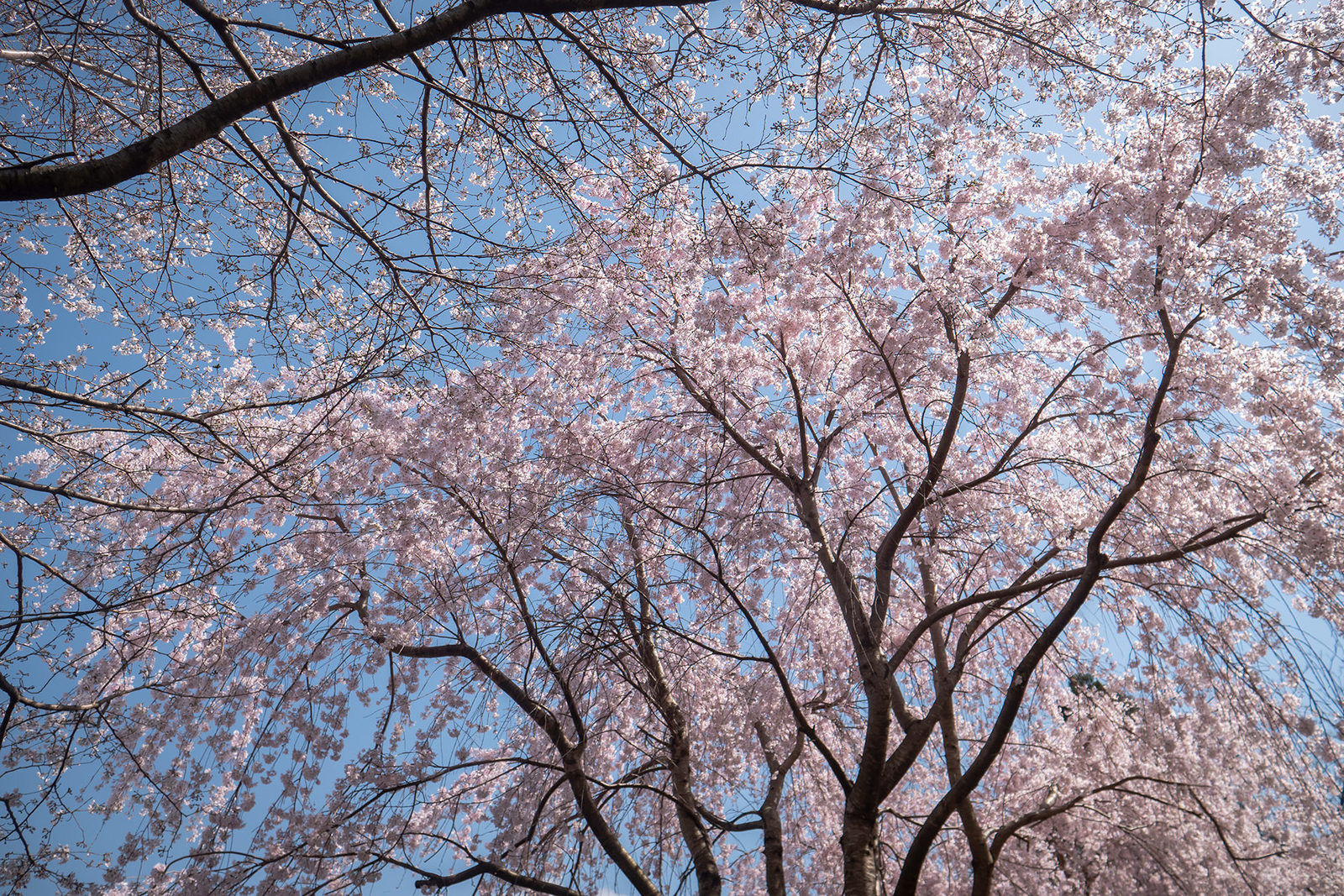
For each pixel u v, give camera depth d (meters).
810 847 10.59
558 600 8.66
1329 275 7.33
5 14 5.34
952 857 10.52
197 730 8.63
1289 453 7.82
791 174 6.75
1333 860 7.82
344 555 9.01
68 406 5.61
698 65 6.00
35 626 5.97
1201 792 9.55
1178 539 8.55
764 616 9.84
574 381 9.43
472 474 8.60
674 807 9.48
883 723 8.09
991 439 10.30
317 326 6.43
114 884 7.52
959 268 8.91
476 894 8.59
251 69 4.74
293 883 7.42
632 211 6.34
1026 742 10.65
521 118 5.63
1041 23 6.39
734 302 9.43
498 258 6.20
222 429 6.52
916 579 10.93
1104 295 8.64
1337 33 6.58
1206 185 7.47
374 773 7.87
